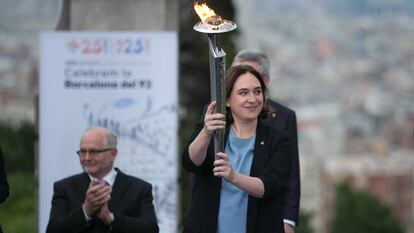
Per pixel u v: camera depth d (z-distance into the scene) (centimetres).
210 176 832
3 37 10144
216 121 779
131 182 965
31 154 3030
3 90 8650
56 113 1330
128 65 1337
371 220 7012
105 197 900
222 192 834
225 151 845
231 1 3197
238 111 834
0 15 9606
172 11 1458
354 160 16800
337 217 7319
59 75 1330
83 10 1455
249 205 824
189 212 842
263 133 845
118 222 919
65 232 908
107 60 1335
